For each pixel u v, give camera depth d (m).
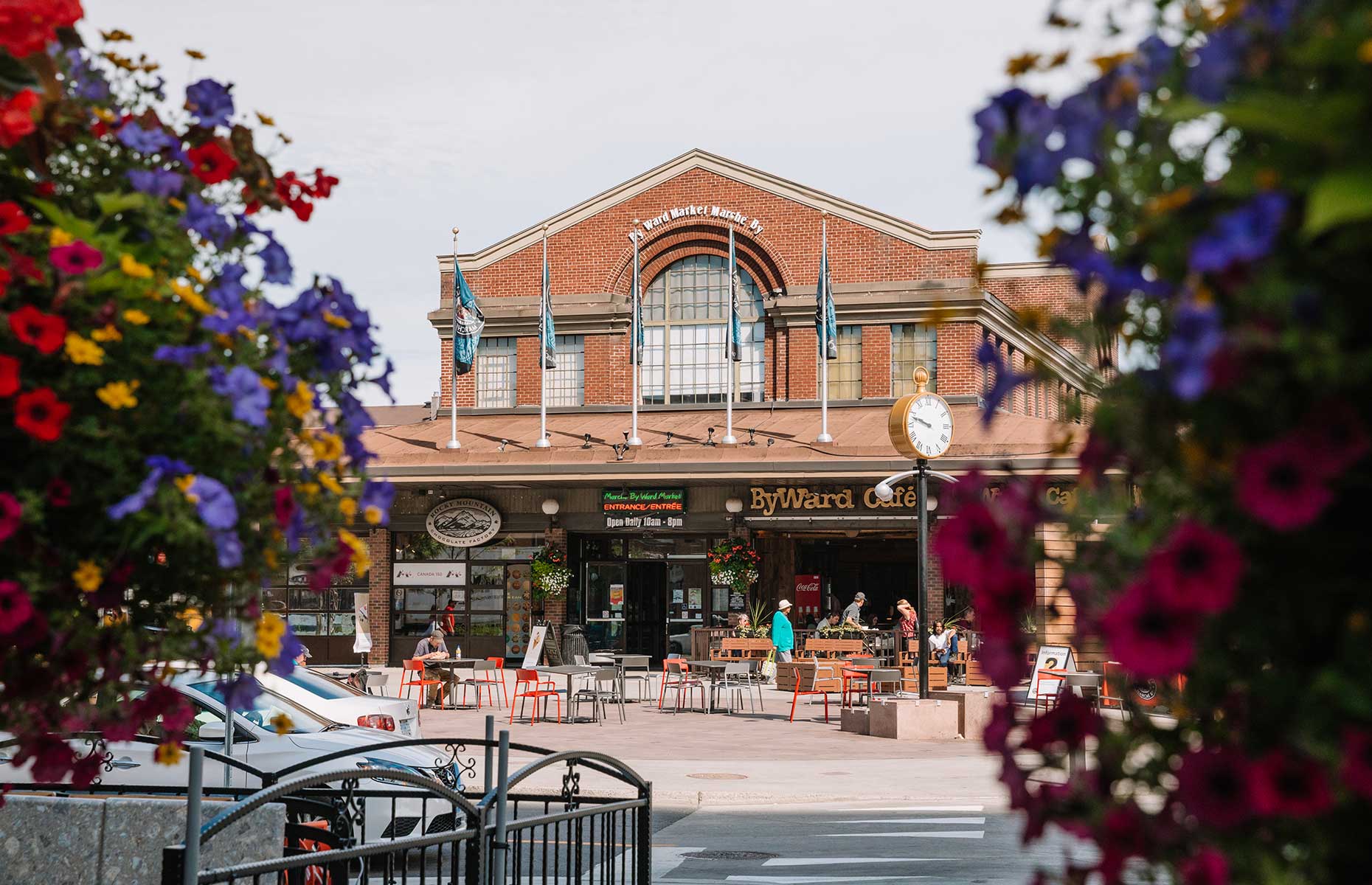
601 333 40.16
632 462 34.00
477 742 7.00
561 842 12.65
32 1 2.96
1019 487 2.10
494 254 41.34
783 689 29.22
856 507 33.78
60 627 3.18
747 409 38.34
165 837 6.47
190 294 3.07
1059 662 22.58
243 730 11.08
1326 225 1.56
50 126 3.23
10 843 6.56
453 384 36.72
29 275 2.95
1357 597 1.81
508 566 37.62
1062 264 2.04
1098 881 2.18
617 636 37.34
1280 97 1.69
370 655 37.66
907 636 29.78
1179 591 1.69
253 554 3.26
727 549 34.97
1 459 3.06
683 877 10.94
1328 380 1.65
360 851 5.29
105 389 3.01
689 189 39.75
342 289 3.43
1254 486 1.67
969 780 16.80
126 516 3.07
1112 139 2.00
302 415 3.17
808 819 14.38
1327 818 1.78
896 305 36.81
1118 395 2.03
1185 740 2.06
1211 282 1.75
